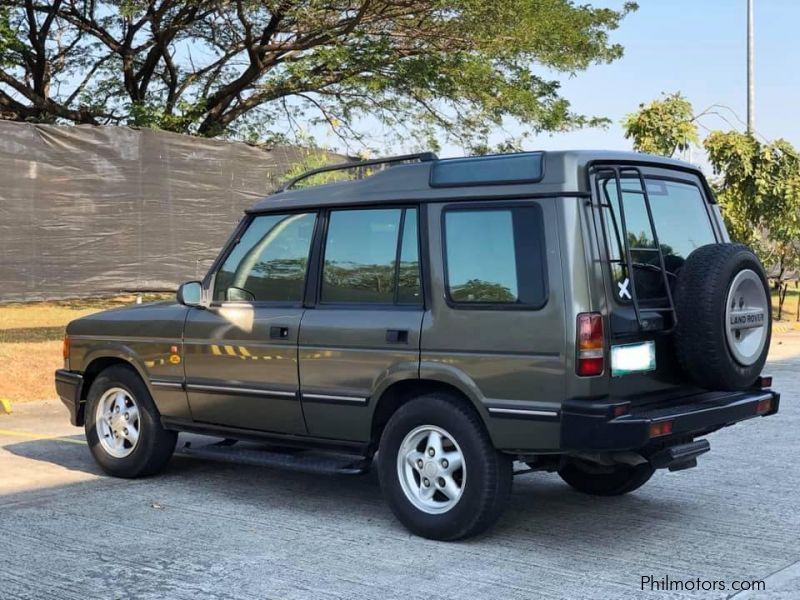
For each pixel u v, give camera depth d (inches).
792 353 627.5
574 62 755.4
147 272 528.1
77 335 292.7
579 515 238.8
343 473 227.0
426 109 786.2
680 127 685.3
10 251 482.6
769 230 763.4
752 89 950.4
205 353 257.8
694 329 205.6
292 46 792.9
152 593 181.8
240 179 559.5
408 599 177.5
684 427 201.0
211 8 777.6
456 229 215.2
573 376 194.5
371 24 729.0
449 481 212.5
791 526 227.3
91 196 508.4
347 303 233.5
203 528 228.7
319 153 580.4
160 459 279.0
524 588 183.2
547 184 202.8
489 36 713.6
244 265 257.0
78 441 346.3
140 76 876.0
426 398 215.9
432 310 215.6
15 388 441.1
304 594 180.5
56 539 219.1
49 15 829.2
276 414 244.8
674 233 229.1
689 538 217.5
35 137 489.7
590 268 198.5
